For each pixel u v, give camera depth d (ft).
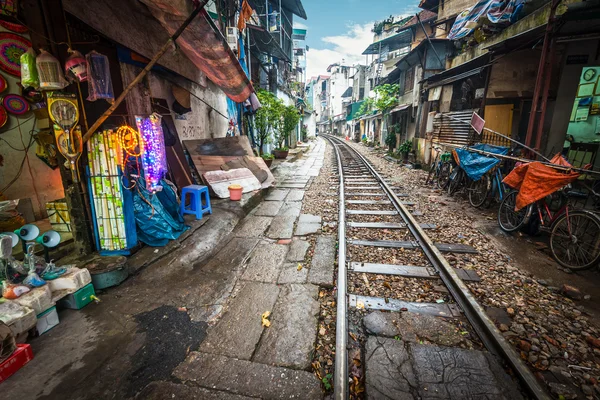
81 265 11.96
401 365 8.55
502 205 19.44
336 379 7.80
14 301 8.67
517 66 28.50
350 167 48.03
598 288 12.47
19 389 7.42
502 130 30.37
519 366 8.14
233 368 8.36
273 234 18.90
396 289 12.78
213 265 14.67
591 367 8.55
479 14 32.83
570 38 20.06
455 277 12.73
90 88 11.71
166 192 16.80
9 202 12.27
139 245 14.52
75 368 8.15
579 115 20.80
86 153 12.64
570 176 14.84
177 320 10.36
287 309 11.15
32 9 10.60
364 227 20.10
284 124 56.24
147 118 14.06
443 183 31.07
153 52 17.84
